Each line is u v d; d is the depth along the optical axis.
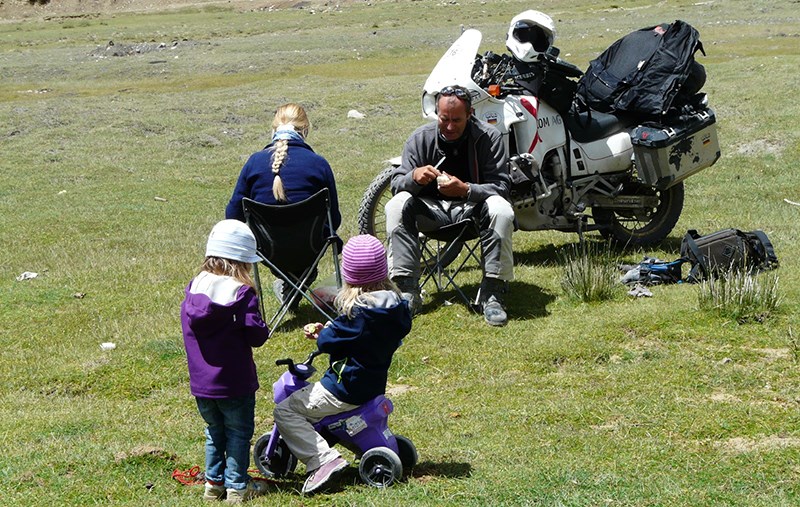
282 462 5.11
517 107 8.95
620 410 5.85
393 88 23.42
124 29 55.62
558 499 4.50
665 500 4.49
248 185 7.72
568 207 9.45
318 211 7.46
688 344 6.94
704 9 43.84
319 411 4.77
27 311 8.91
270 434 5.05
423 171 7.66
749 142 15.73
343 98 22.45
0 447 5.75
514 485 4.70
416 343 7.41
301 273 7.92
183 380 7.16
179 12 74.00
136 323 8.33
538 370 6.77
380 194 9.28
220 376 4.60
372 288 4.71
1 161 17.66
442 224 8.05
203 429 6.04
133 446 5.59
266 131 20.00
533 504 4.47
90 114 21.53
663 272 8.47
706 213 11.52
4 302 9.18
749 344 6.87
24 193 15.24
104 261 10.69
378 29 45.50
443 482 4.79
